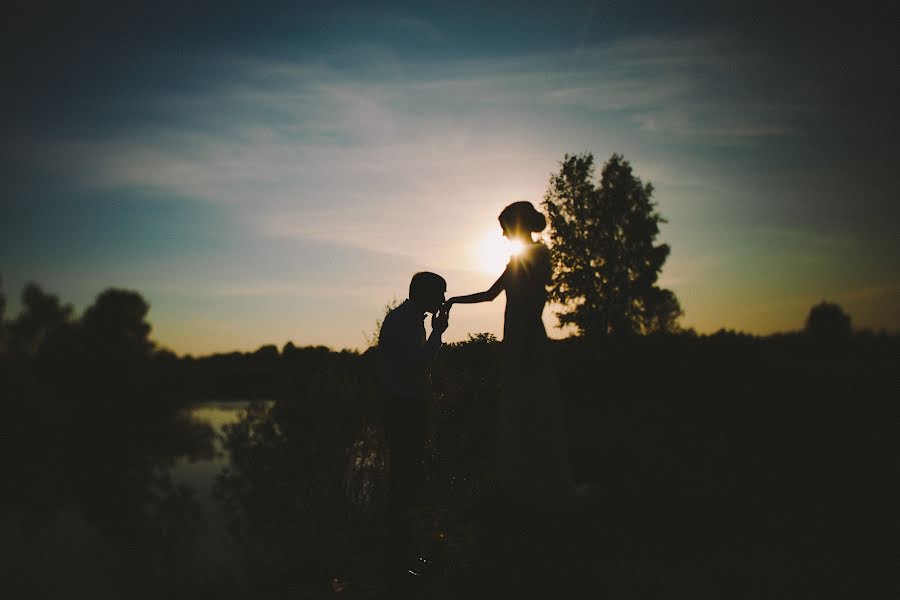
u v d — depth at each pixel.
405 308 4.22
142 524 5.20
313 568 4.42
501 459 5.16
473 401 6.32
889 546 4.27
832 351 16.00
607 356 17.28
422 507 5.56
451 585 3.86
